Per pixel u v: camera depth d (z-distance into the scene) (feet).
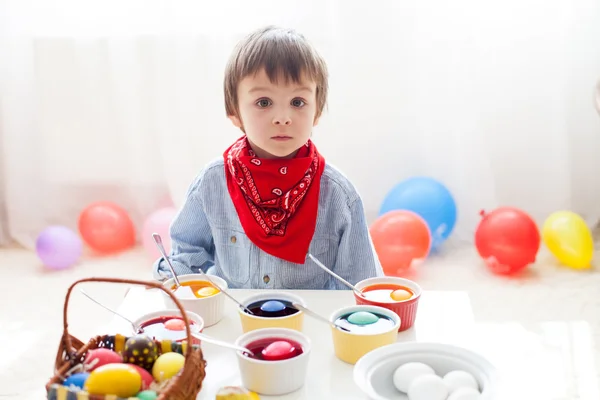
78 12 7.82
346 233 3.63
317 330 2.96
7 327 5.89
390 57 7.60
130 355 2.38
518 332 5.57
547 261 7.27
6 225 8.39
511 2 7.45
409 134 7.83
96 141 8.20
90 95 8.06
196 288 3.20
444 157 7.79
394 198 7.46
